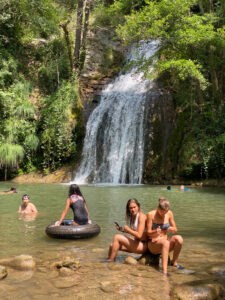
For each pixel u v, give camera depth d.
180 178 18.16
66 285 3.35
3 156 19.59
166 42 19.19
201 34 17.30
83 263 4.12
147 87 23.14
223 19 19.64
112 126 21.61
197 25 17.53
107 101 23.23
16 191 13.15
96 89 25.77
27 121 21.88
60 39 27.31
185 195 12.38
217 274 3.73
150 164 19.23
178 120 19.61
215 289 3.11
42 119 22.23
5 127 20.67
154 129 19.88
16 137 20.89
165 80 22.92
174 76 21.09
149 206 9.23
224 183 16.58
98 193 12.91
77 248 4.88
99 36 29.36
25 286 3.32
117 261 4.26
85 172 20.72
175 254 4.02
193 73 17.11
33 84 24.53
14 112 21.36
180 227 6.45
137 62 20.28
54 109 21.81
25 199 8.11
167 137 19.62
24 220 7.16
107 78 27.22
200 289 3.08
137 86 24.02
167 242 4.02
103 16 28.23
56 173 20.45
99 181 20.17
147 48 27.03
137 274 3.74
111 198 11.20
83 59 26.23
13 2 24.86
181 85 20.69
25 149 21.23
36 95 24.08
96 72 27.45
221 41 18.17
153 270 3.90
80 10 24.62
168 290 3.24
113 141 21.17
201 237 5.61
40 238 5.50
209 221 7.11
